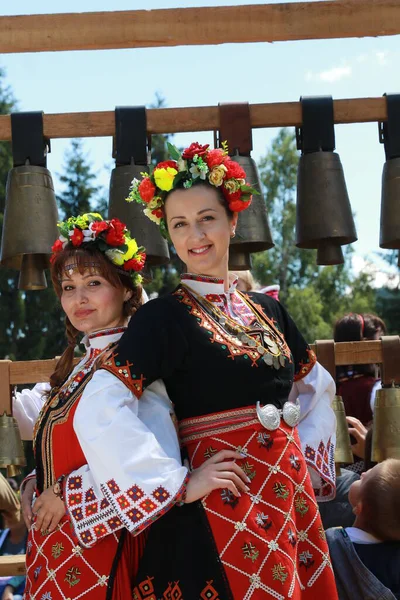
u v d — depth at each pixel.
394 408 3.33
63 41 3.32
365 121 3.36
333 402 3.36
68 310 2.78
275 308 2.80
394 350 3.42
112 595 2.41
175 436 2.43
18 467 3.37
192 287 2.59
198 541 2.35
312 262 30.64
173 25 3.33
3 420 3.31
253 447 2.42
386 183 3.31
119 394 2.37
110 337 2.75
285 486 2.43
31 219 3.18
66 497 2.45
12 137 3.26
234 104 3.29
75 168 23.94
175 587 2.35
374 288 32.66
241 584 2.30
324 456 2.78
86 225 2.80
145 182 2.65
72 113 3.29
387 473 3.04
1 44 3.33
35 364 3.37
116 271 2.79
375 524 2.99
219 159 2.58
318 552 2.50
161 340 2.43
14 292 20.42
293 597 2.33
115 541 2.47
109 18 3.32
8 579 4.74
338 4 3.35
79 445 2.57
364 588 2.91
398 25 3.36
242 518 2.34
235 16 3.33
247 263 3.29
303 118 3.29
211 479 2.33
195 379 2.45
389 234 3.27
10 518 4.00
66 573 2.46
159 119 3.28
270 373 2.51
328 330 28.69
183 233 2.57
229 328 2.53
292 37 3.36
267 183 29.09
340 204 3.23
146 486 2.29
